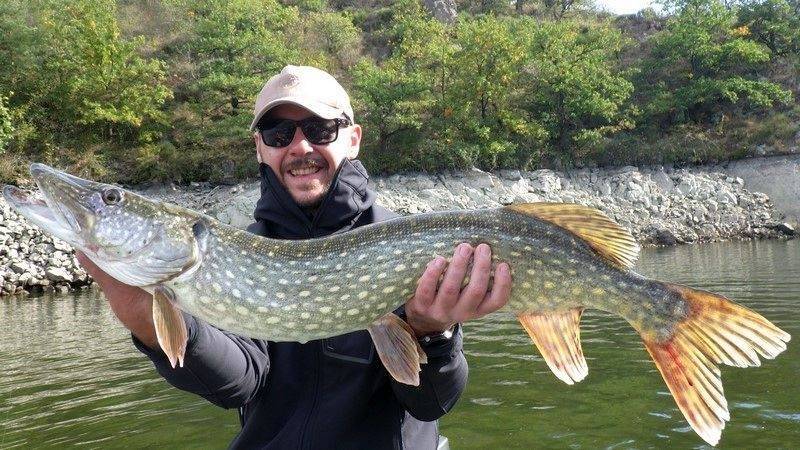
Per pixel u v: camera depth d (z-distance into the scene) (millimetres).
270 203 1112
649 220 9484
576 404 2000
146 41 11836
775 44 13195
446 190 9523
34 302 4945
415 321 920
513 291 909
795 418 1802
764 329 843
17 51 9672
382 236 947
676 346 891
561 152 10875
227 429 1884
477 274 877
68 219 947
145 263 941
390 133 10305
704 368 872
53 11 10711
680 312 891
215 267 955
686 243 9000
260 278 953
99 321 3926
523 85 11891
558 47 11656
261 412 991
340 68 13719
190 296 951
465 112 10625
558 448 1649
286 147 1103
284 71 1131
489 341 2984
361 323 943
